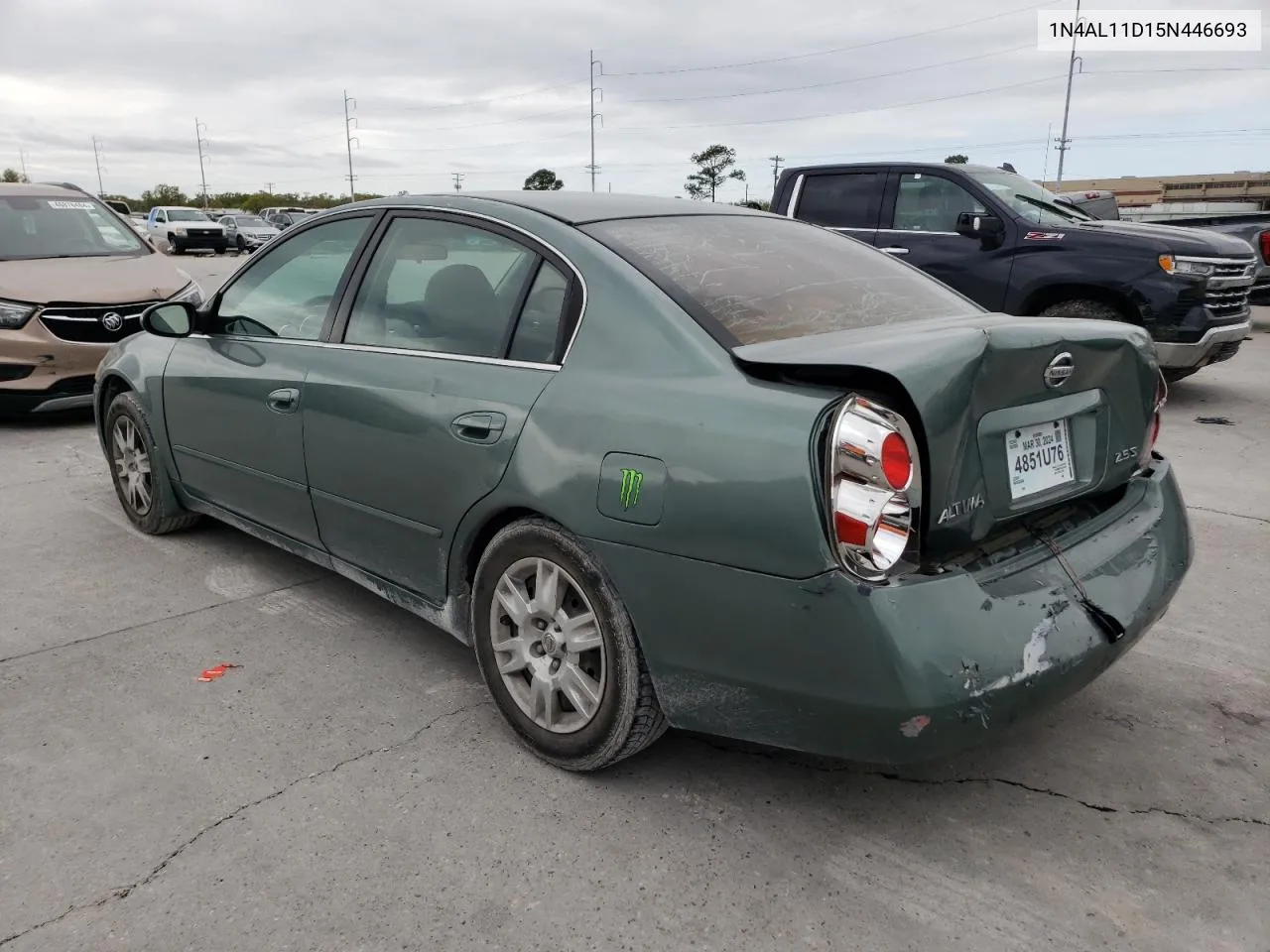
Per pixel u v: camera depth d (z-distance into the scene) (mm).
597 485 2418
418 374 2984
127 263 7727
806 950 2088
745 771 2762
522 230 2895
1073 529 2557
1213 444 6527
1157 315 7133
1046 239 7516
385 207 3393
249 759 2816
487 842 2441
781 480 2096
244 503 3930
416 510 2994
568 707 2746
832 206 8773
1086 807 2578
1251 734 2926
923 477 2104
